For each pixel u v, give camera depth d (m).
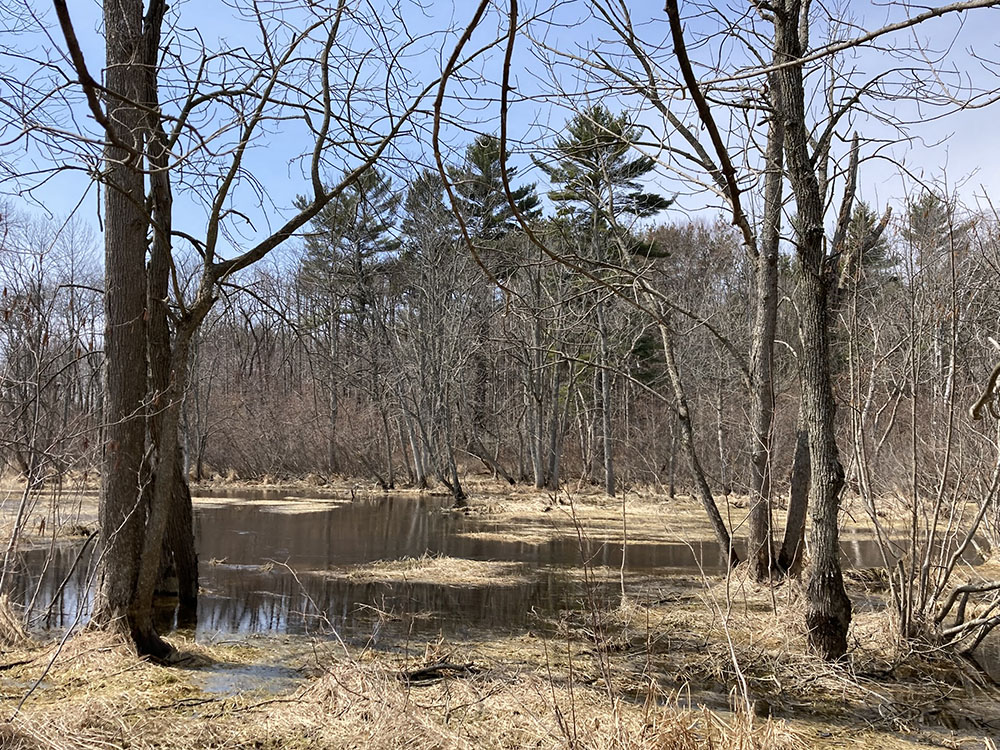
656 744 4.88
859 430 8.58
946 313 8.49
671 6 3.01
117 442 7.41
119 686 6.43
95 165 5.94
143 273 7.63
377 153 7.07
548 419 34.25
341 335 35.94
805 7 9.34
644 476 31.00
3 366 9.92
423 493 31.67
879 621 8.40
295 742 5.34
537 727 5.31
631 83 6.97
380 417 36.69
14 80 5.03
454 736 5.32
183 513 10.01
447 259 30.12
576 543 17.50
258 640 8.39
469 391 35.91
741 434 19.03
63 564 12.66
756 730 5.27
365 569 13.30
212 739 5.38
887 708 6.49
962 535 10.33
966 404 9.89
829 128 7.53
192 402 36.78
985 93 4.99
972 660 7.80
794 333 21.14
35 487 8.62
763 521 11.16
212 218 7.39
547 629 9.18
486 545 16.94
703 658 7.79
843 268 8.56
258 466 36.94
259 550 15.52
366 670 6.45
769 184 10.98
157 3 8.53
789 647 7.75
